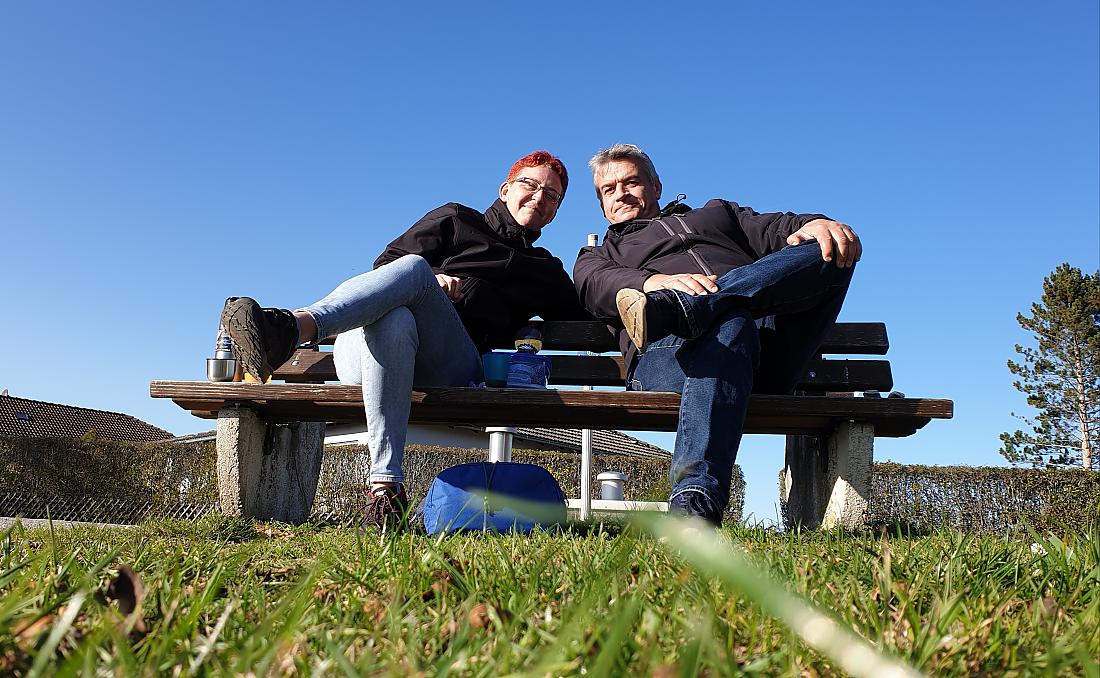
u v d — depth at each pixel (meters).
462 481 3.76
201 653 0.97
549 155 4.56
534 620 1.16
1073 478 14.19
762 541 2.41
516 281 4.41
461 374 3.94
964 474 14.73
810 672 0.98
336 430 22.95
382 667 0.94
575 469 17.66
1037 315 38.25
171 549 2.21
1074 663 0.98
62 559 1.74
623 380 4.57
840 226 3.38
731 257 3.88
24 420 29.66
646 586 1.35
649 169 4.55
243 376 4.16
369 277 3.45
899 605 1.37
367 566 1.68
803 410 3.76
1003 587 1.59
